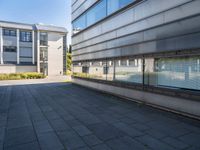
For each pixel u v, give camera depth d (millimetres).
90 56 13250
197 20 5367
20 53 35406
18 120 5812
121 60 9477
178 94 6047
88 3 13273
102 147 3885
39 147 3910
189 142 4070
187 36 5688
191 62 5953
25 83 18703
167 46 6434
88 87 13891
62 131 4824
